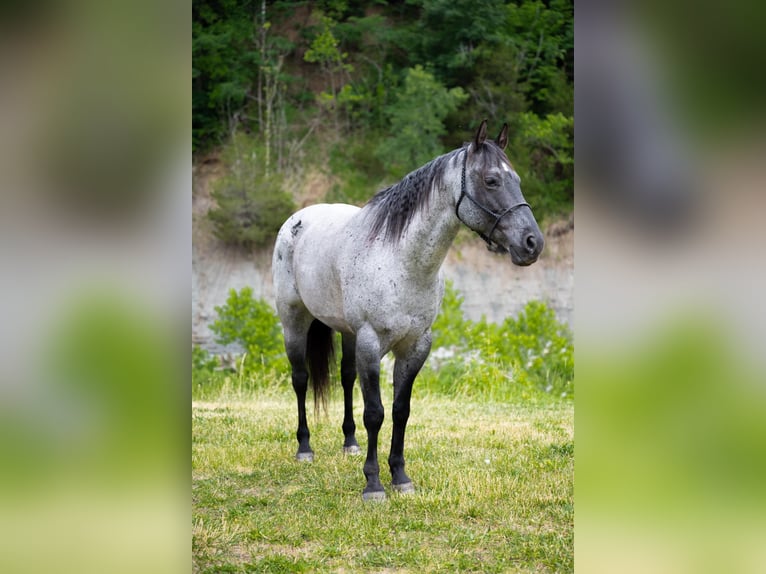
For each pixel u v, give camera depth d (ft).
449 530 13.51
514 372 27.27
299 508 14.57
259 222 36.63
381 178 40.04
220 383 27.25
